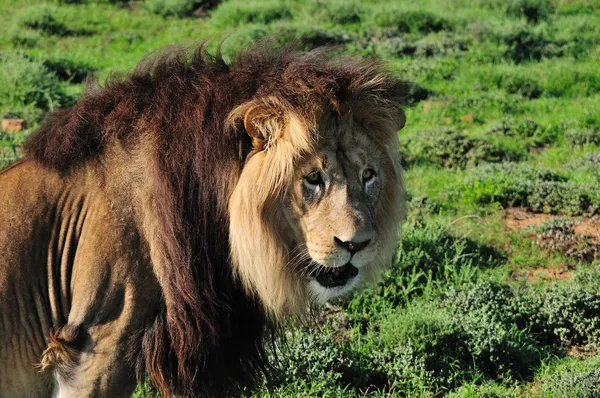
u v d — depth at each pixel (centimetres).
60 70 2852
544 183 1764
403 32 3588
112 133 728
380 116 741
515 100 2625
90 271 698
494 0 3994
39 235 716
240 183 707
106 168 721
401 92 777
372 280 807
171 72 755
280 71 726
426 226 1534
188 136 718
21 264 709
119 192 711
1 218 712
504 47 3228
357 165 718
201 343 733
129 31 3644
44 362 705
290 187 707
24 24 3566
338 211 701
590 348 1216
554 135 2280
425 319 1187
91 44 3403
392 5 3866
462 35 3412
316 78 700
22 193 721
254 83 726
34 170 730
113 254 700
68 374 703
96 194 716
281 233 725
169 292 704
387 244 791
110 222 703
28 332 720
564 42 3462
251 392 855
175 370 741
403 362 1112
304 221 714
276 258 722
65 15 3838
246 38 3325
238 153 714
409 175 1916
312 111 690
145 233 705
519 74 2859
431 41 3291
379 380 1116
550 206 1714
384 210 775
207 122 718
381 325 1214
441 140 2078
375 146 743
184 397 753
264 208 706
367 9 3856
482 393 1038
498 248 1531
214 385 779
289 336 1117
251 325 777
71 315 703
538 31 3469
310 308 800
